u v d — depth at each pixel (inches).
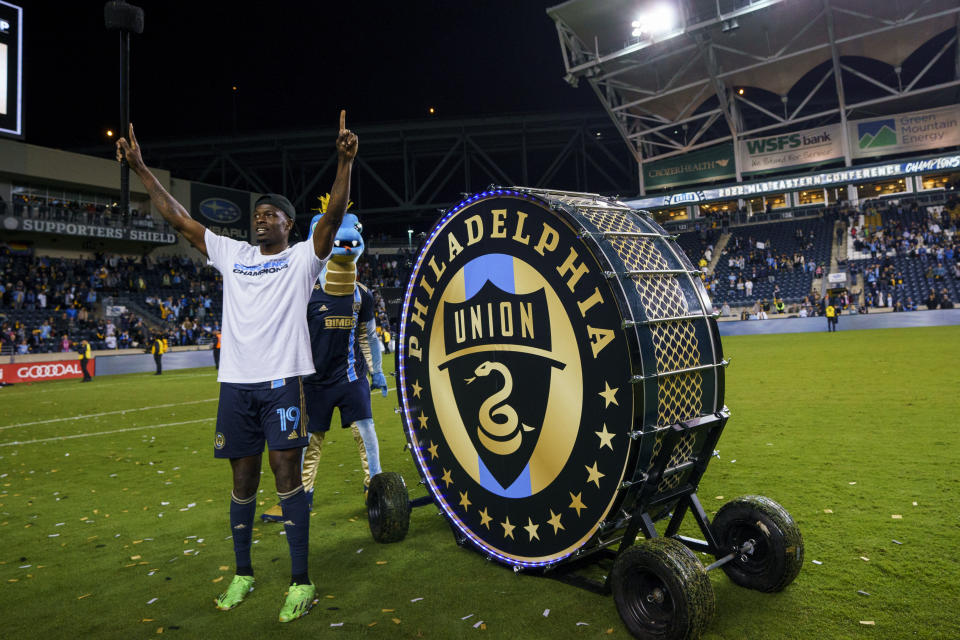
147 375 815.7
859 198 1520.7
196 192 1438.2
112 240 1262.3
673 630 92.8
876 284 1213.7
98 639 104.0
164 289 1278.3
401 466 233.3
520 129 1907.0
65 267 1182.3
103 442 306.5
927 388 348.8
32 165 1178.0
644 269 110.7
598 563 127.2
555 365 114.0
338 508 177.8
